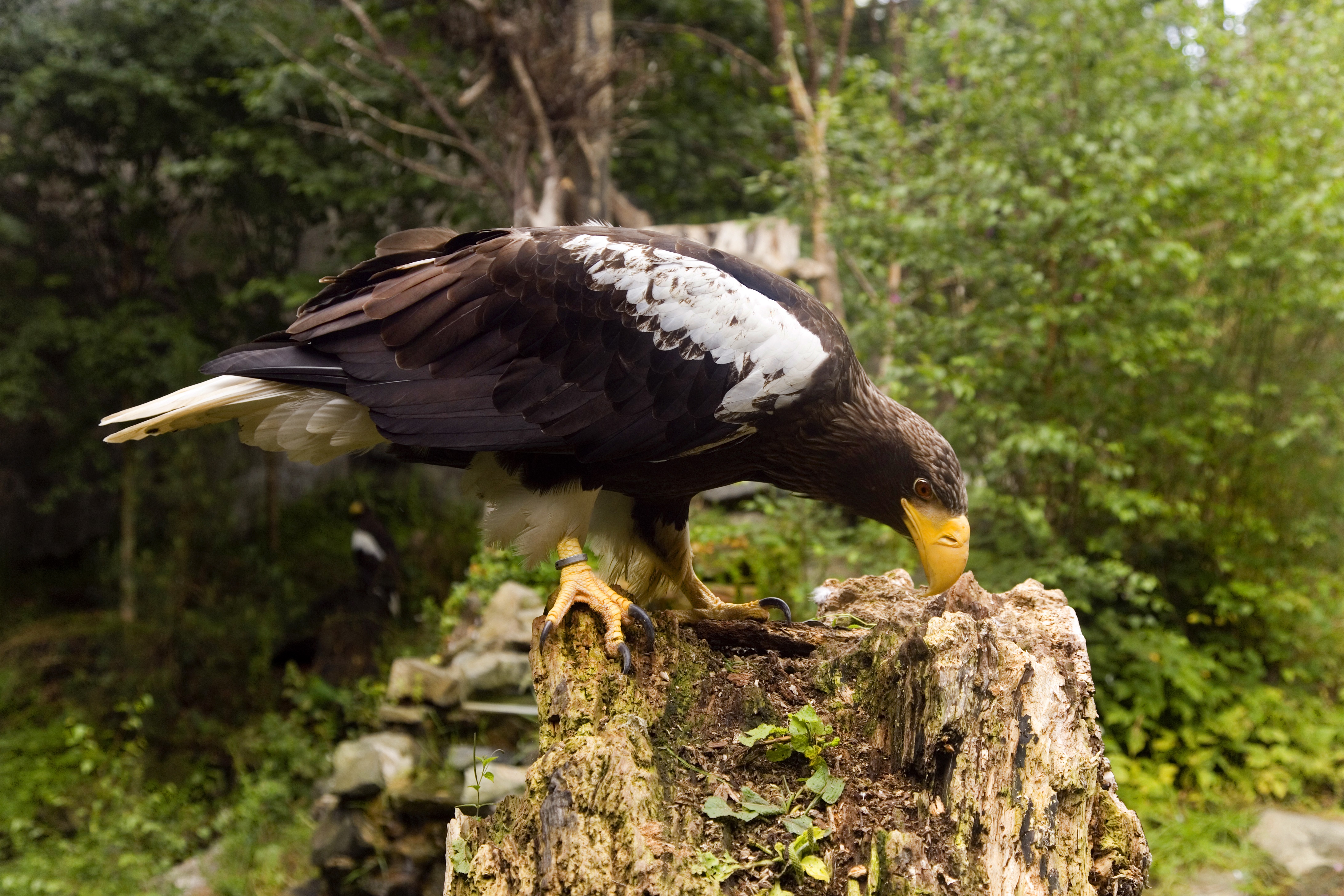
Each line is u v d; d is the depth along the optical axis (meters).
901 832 2.01
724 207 11.20
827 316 2.56
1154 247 5.99
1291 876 5.25
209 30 10.20
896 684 2.28
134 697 8.15
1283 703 6.50
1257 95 6.41
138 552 10.41
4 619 10.30
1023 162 6.43
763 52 11.24
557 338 2.46
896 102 9.43
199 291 11.22
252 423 2.72
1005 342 6.20
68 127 10.58
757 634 2.60
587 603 2.43
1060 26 6.51
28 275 10.45
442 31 7.95
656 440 2.48
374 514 9.26
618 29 10.57
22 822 7.04
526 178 7.82
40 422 11.66
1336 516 6.98
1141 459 6.72
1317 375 6.90
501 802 2.19
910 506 2.52
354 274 2.63
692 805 2.09
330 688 8.02
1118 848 2.27
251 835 6.64
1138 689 6.20
